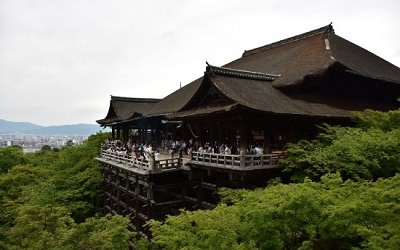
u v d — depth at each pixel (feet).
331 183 40.19
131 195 93.25
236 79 81.46
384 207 30.12
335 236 33.94
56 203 96.73
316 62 90.99
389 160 55.57
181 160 83.30
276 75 92.27
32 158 163.12
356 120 75.61
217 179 71.56
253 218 33.65
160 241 36.35
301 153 61.41
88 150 146.20
